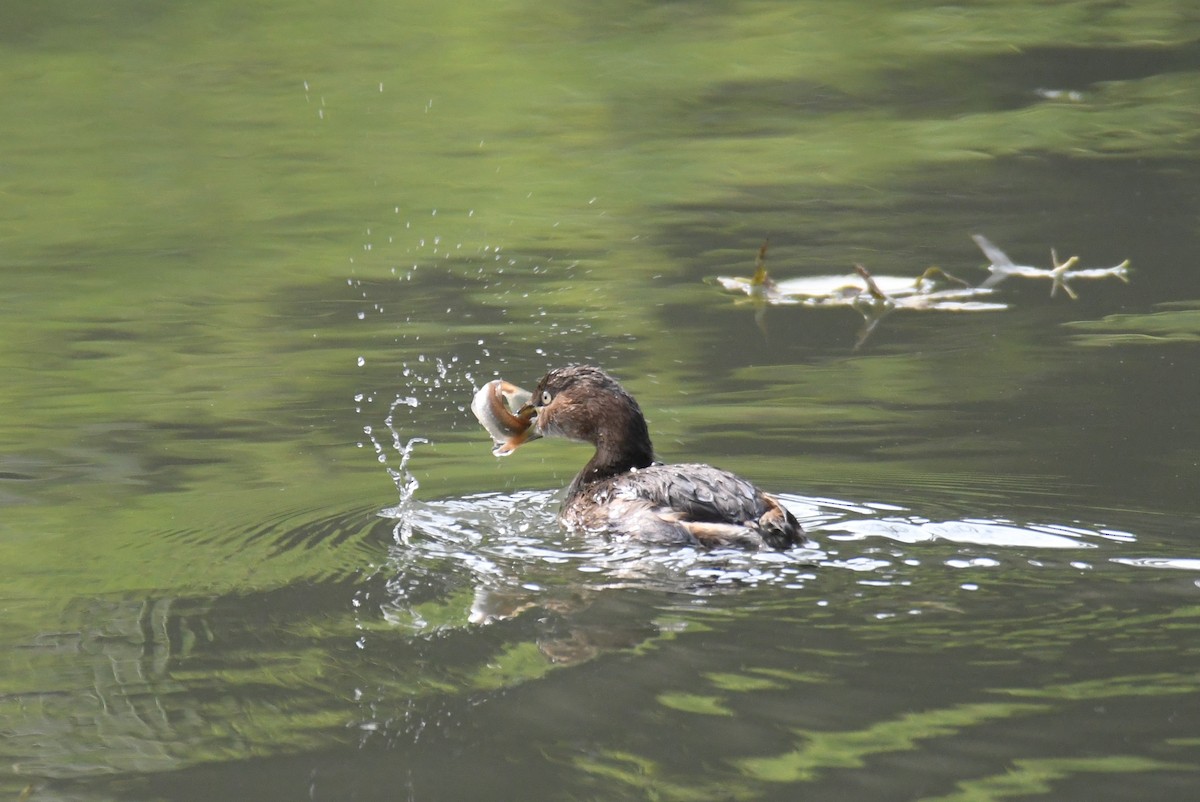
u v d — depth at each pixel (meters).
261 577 18.14
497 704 14.31
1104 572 17.34
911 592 16.78
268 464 23.23
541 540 19.42
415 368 28.20
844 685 14.45
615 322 31.09
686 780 12.84
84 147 49.53
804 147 47.44
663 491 19.62
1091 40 57.50
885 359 28.14
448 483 22.48
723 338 29.88
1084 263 34.38
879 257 35.78
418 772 13.17
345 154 48.25
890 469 22.02
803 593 16.88
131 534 19.89
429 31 62.94
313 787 13.00
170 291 34.22
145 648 15.95
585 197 42.69
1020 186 41.97
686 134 49.44
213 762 13.46
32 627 16.61
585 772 13.05
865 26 61.09
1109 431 23.42
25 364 28.75
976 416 24.50
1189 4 61.22
